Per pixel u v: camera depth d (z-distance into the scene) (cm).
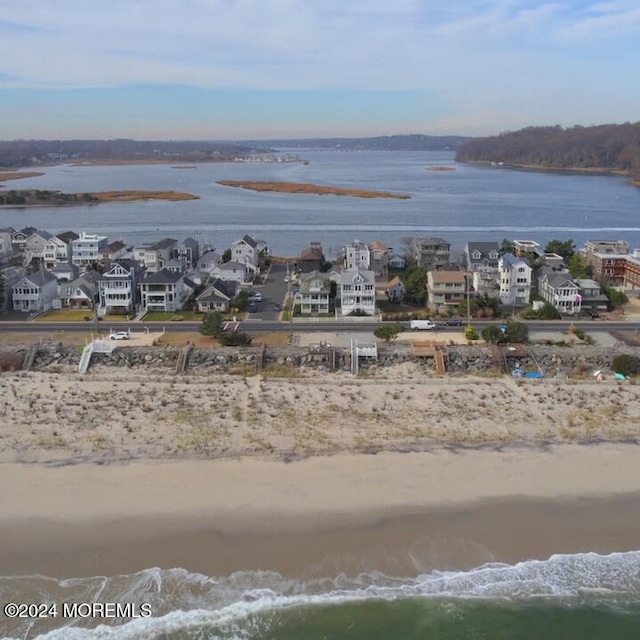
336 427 5094
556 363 6444
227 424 5116
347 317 8225
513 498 4197
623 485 4350
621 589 3466
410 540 3800
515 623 3247
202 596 3366
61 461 4566
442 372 6291
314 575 3522
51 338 7362
